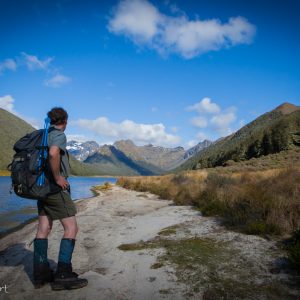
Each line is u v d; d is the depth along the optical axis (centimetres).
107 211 1227
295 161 4106
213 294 389
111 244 675
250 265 487
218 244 615
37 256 431
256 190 999
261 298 375
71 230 437
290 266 473
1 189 3459
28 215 1482
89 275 472
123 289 418
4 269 523
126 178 4450
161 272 473
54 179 408
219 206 973
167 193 1778
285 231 663
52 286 416
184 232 744
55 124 433
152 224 894
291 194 880
